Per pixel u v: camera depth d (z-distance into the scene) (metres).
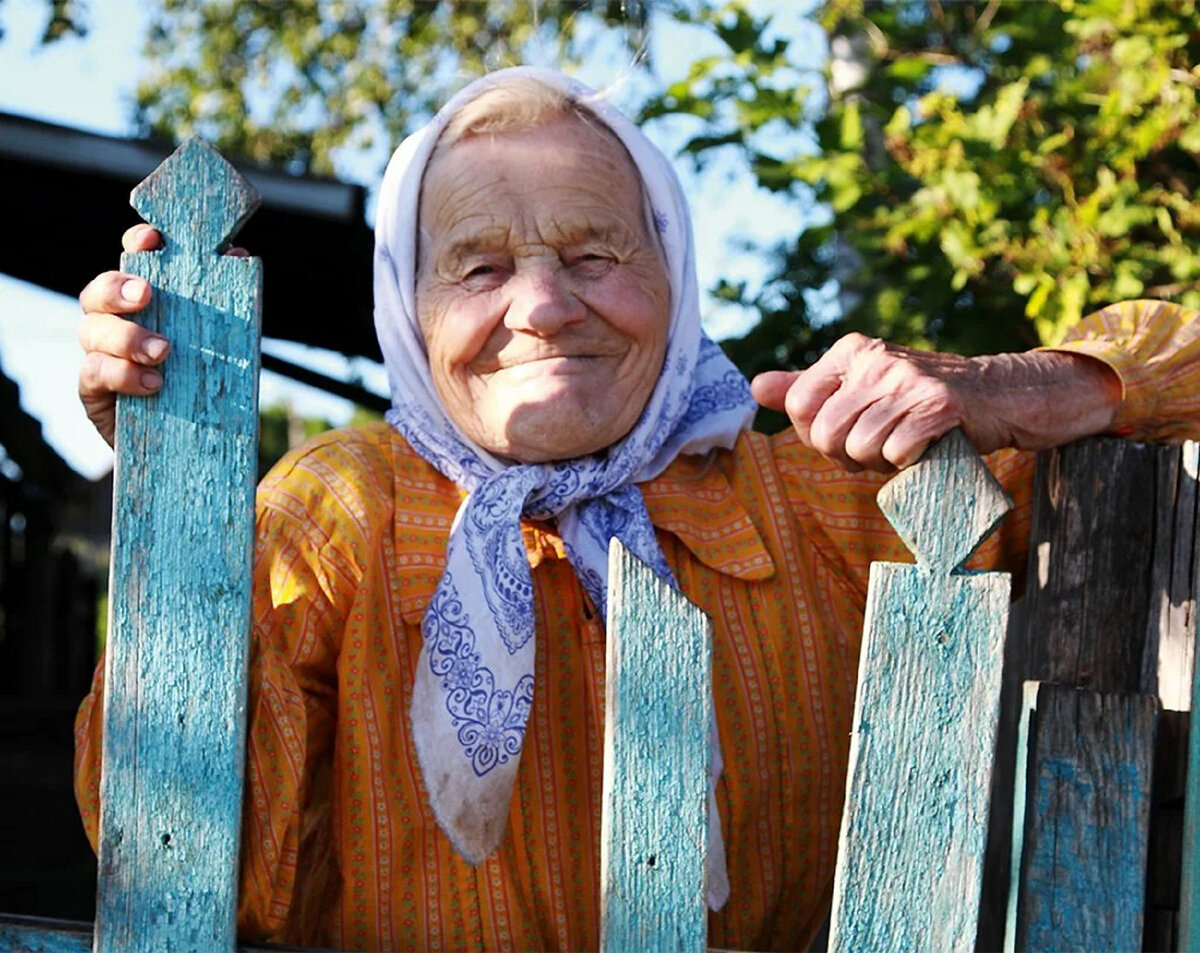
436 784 1.72
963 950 1.40
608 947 1.40
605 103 1.91
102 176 4.73
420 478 1.91
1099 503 1.71
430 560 1.85
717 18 3.48
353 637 1.80
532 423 1.80
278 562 1.80
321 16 10.70
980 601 1.43
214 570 1.48
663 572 1.84
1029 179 3.19
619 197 1.88
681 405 1.92
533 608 1.80
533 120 1.88
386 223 1.90
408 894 1.78
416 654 1.83
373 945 1.78
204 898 1.47
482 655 1.74
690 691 1.41
